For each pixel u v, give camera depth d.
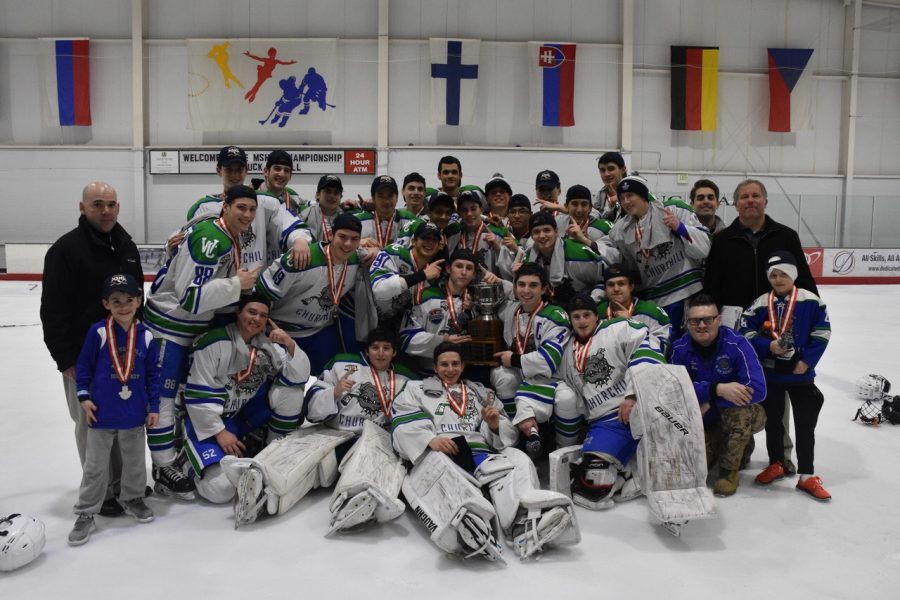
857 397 6.32
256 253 4.53
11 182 19.38
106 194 3.58
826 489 4.02
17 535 2.99
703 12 19.81
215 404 3.82
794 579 2.94
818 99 20.64
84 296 3.59
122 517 3.59
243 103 19.19
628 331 3.96
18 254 18.61
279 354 4.00
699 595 2.80
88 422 3.28
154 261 18.17
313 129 19.31
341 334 4.79
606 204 6.49
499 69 19.44
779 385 4.02
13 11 18.98
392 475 3.64
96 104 19.23
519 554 3.13
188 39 18.92
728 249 4.46
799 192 20.69
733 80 20.19
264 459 3.59
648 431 3.43
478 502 3.04
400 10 19.17
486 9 19.30
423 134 19.50
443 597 2.76
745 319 4.19
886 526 3.50
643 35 19.67
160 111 19.36
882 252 19.38
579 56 19.58
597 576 2.96
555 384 4.09
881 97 20.80
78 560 3.09
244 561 3.08
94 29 19.00
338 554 3.16
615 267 4.28
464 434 3.85
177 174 19.27
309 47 19.02
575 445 4.08
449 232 5.19
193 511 3.69
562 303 4.74
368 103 19.38
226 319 4.16
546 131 19.69
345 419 4.14
